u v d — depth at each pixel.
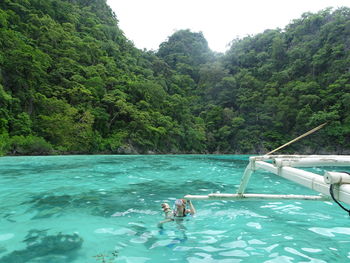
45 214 3.81
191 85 60.41
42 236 2.86
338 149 35.28
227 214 3.94
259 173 10.24
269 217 3.78
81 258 2.27
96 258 2.27
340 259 2.32
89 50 36.25
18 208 4.11
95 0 56.59
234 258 2.32
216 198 3.32
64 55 31.88
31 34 30.86
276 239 2.85
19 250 2.45
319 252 2.48
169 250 2.50
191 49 77.38
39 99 24.34
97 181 7.23
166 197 5.31
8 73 23.09
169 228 3.23
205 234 3.01
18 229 3.10
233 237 2.90
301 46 50.66
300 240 2.81
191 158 22.23
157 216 3.83
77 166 11.41
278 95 45.88
